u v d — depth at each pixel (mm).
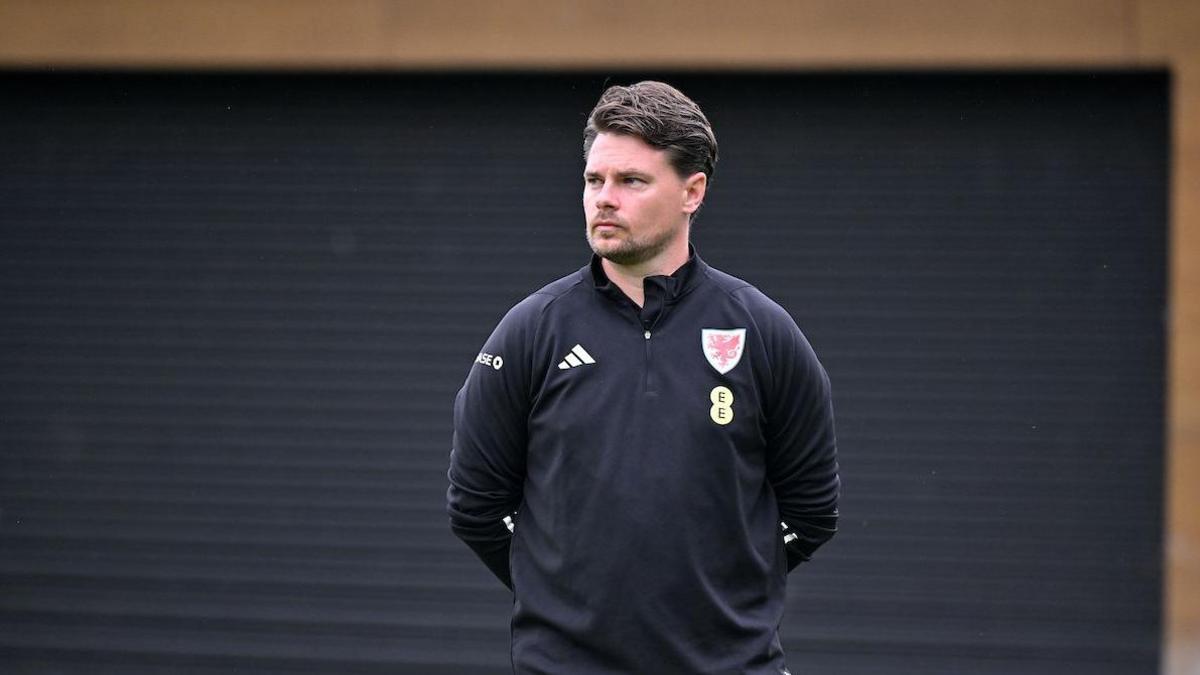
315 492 24359
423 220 24906
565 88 24828
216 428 24594
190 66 24469
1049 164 24016
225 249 24969
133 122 25203
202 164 25109
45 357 24938
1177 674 22891
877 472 23859
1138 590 23250
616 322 10023
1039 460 23672
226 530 24297
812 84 24469
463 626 23828
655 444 9695
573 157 24766
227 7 24344
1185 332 23219
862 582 23562
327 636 23938
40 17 24484
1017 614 23344
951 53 23375
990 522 23594
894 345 24094
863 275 24250
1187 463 23094
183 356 24812
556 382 9938
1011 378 23844
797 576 23625
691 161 9961
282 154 25094
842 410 24031
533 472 10141
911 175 24281
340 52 24219
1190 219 23188
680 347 9930
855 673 23312
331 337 24734
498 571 10945
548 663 9852
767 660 10023
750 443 9984
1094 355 23734
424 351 24656
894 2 23453
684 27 23750
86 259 25094
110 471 24562
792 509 10586
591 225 9891
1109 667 23109
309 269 24906
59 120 25328
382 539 24172
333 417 24562
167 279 24984
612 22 23875
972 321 24000
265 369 24719
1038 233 23984
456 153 24969
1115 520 23453
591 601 9648
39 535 24453
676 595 9641
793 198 24438
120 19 24469
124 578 24234
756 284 24422
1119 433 23609
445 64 24125
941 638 23312
